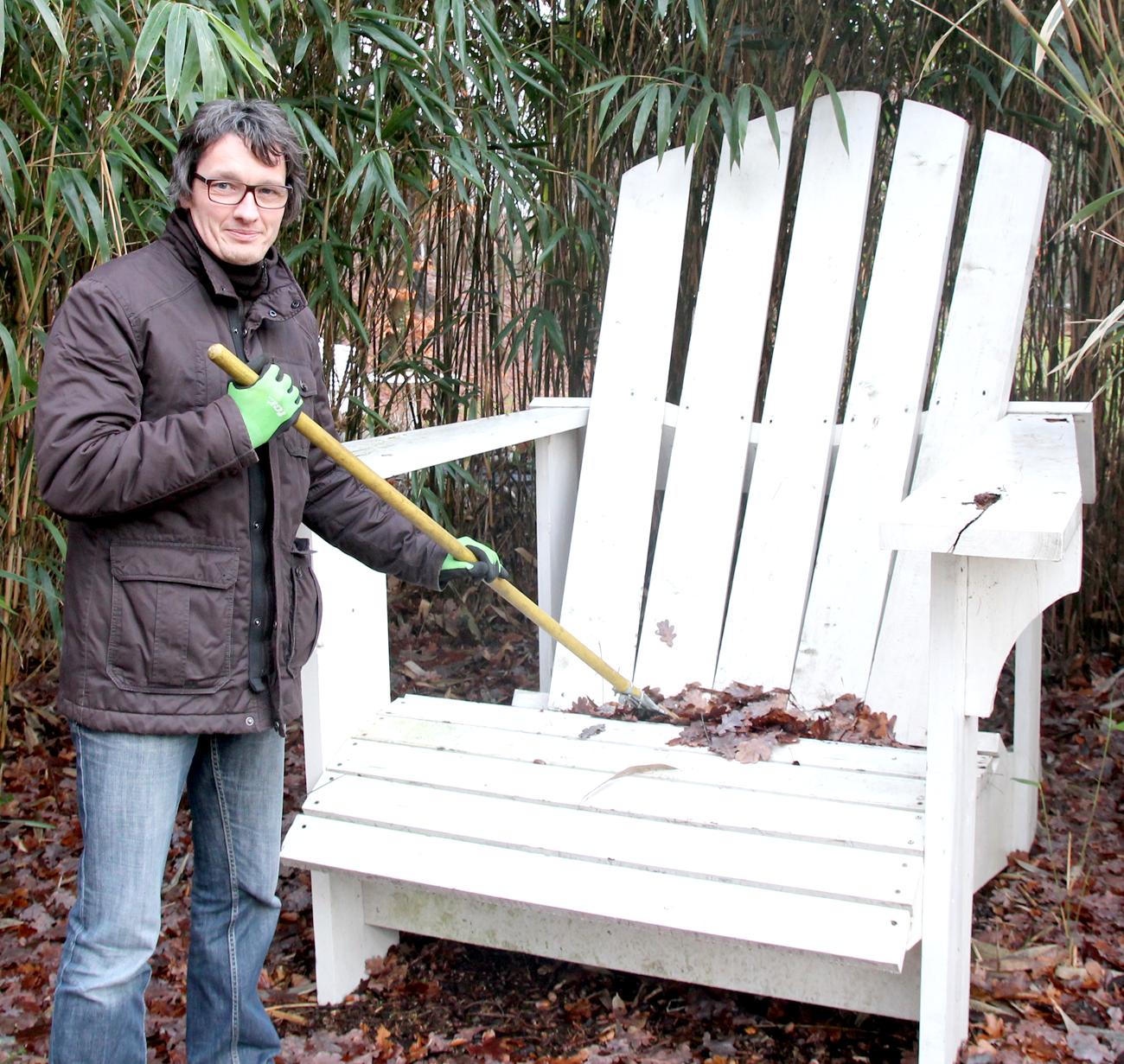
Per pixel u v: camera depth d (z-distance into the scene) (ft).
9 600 8.39
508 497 12.05
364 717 6.77
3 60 6.98
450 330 11.44
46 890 7.78
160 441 4.48
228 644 4.86
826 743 6.34
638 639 8.74
